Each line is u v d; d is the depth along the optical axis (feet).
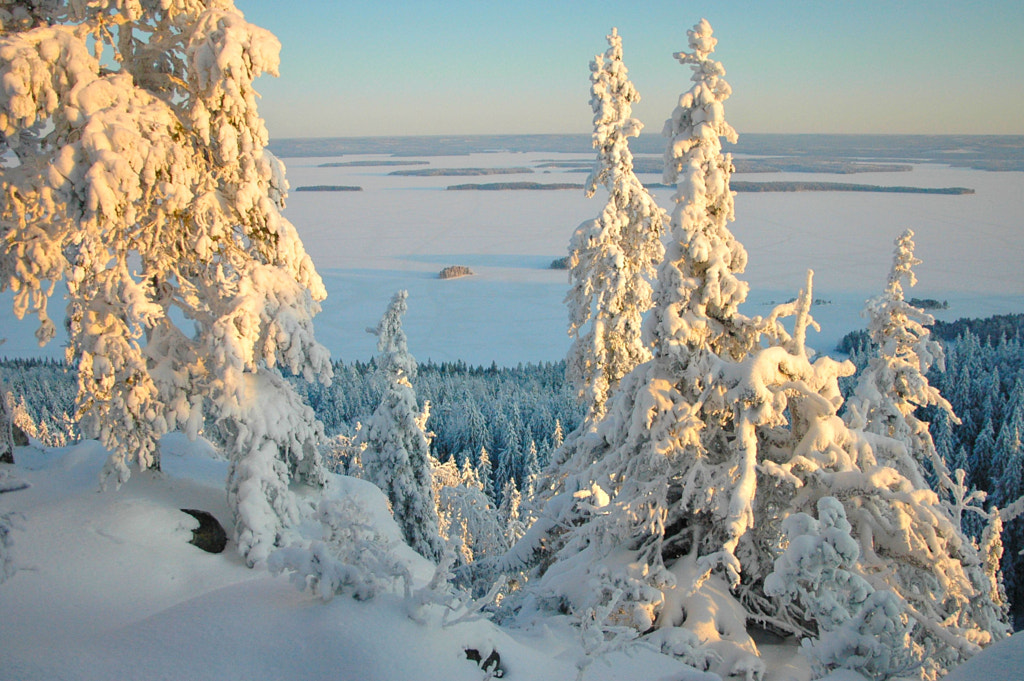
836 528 27.02
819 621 27.02
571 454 55.77
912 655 26.73
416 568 40.86
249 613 21.38
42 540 34.30
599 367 63.67
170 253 38.37
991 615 36.88
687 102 37.58
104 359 35.17
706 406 37.60
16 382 236.84
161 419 37.47
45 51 31.83
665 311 37.93
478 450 216.74
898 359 52.54
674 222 38.34
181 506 40.29
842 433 35.88
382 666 19.03
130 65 37.19
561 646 30.27
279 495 39.19
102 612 30.17
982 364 224.94
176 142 36.22
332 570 21.75
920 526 34.27
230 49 33.35
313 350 39.04
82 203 32.58
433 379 290.56
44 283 36.14
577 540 42.80
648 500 37.58
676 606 34.78
